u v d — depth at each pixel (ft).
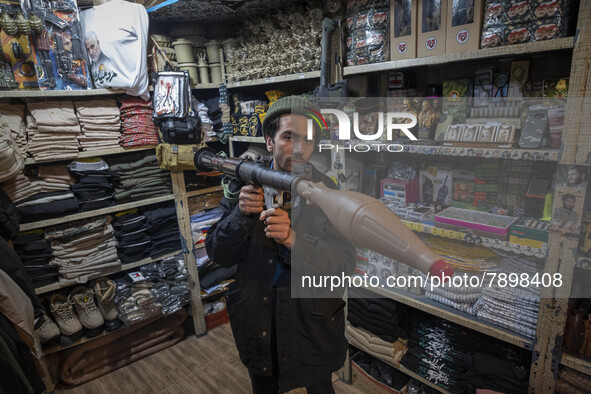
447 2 3.53
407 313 5.32
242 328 3.31
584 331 3.71
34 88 6.45
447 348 4.92
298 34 6.25
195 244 8.64
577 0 3.16
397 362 5.17
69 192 7.33
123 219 7.95
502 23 3.36
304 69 6.28
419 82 4.12
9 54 6.13
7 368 4.72
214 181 8.82
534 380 4.07
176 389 7.20
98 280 7.90
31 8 6.19
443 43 3.66
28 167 7.06
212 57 8.14
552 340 3.80
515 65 3.49
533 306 2.58
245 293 3.12
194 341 8.73
